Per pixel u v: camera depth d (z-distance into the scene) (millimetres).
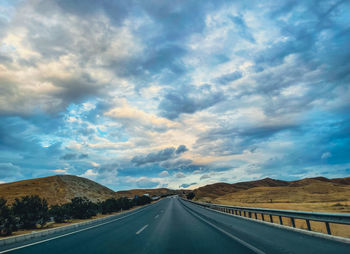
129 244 7508
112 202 39906
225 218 16953
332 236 7227
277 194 98812
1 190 64312
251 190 127312
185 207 36031
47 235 10875
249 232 9492
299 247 6211
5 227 14906
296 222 17281
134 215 22938
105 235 9984
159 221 15602
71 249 6992
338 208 38906
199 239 8070
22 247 7773
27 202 18703
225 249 6266
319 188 102938
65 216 23875
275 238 7805
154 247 6855
